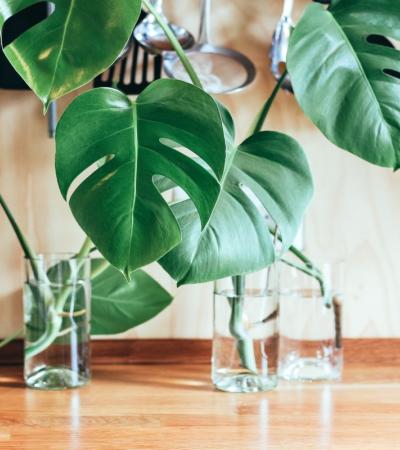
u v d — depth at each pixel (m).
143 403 0.93
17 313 1.15
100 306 1.11
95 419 0.87
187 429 0.83
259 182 0.84
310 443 0.79
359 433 0.82
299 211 0.83
